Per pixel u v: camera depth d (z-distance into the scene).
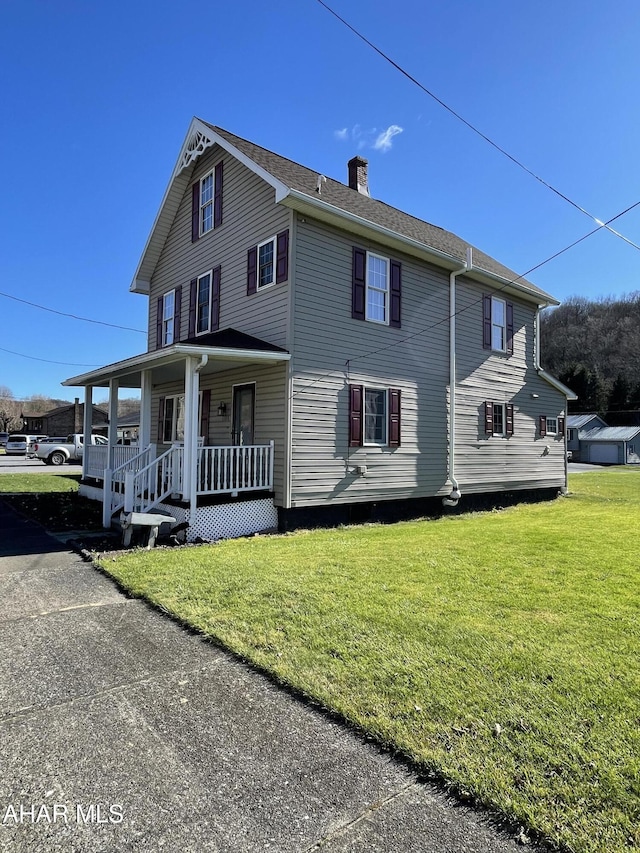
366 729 2.66
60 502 12.46
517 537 8.05
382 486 10.52
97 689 3.19
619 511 11.90
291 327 9.07
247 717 2.85
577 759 2.36
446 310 12.18
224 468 8.66
